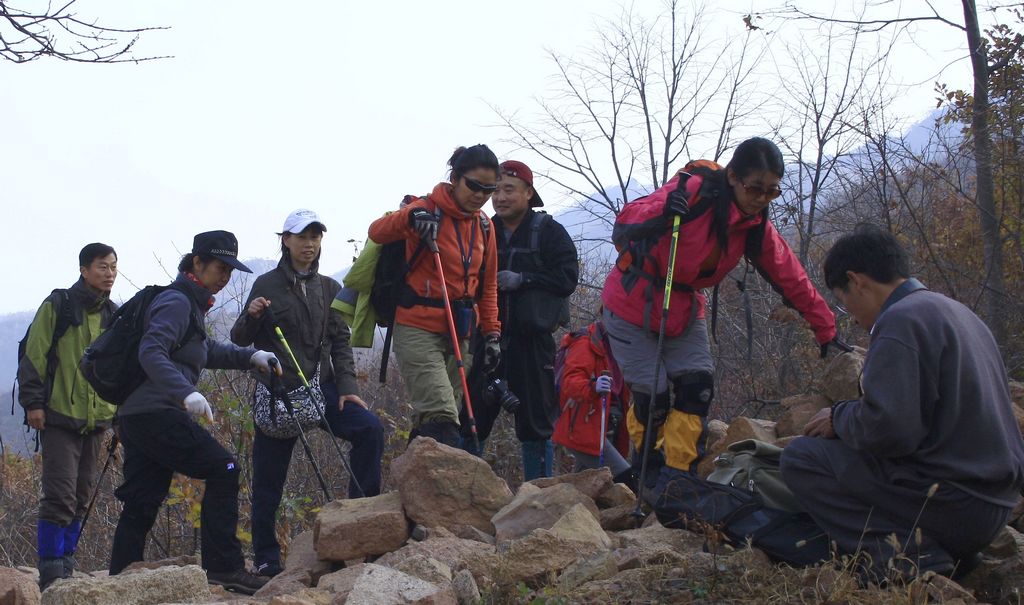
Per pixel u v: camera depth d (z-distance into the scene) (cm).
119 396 521
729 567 385
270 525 576
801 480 381
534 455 671
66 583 419
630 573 397
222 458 523
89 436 656
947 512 354
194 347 525
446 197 573
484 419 659
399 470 525
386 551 500
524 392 658
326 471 953
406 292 571
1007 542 393
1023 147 1024
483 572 418
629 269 496
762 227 480
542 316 648
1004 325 936
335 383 596
